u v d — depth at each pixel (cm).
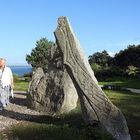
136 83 4538
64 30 1232
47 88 1653
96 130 1121
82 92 1200
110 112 1155
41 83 1688
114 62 7381
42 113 1580
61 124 1292
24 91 2566
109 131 1132
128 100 2025
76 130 1155
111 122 1144
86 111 1188
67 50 1225
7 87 1655
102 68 6312
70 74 1230
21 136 1114
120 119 1145
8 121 1361
